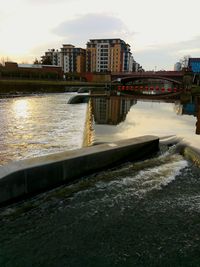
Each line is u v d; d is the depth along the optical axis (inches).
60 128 878.4
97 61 6092.5
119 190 346.3
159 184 362.3
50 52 6594.5
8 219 282.7
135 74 3193.9
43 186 331.0
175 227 268.8
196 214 291.7
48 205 310.3
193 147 485.1
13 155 550.9
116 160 420.8
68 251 234.7
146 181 371.2
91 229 265.4
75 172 365.1
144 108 1227.9
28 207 305.0
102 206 308.2
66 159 349.7
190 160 447.8
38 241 248.1
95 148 409.4
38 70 4104.3
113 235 256.5
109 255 229.5
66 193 337.4
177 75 2856.8
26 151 581.9
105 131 653.9
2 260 223.5
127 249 236.8
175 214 291.6
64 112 1331.2
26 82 2859.3
